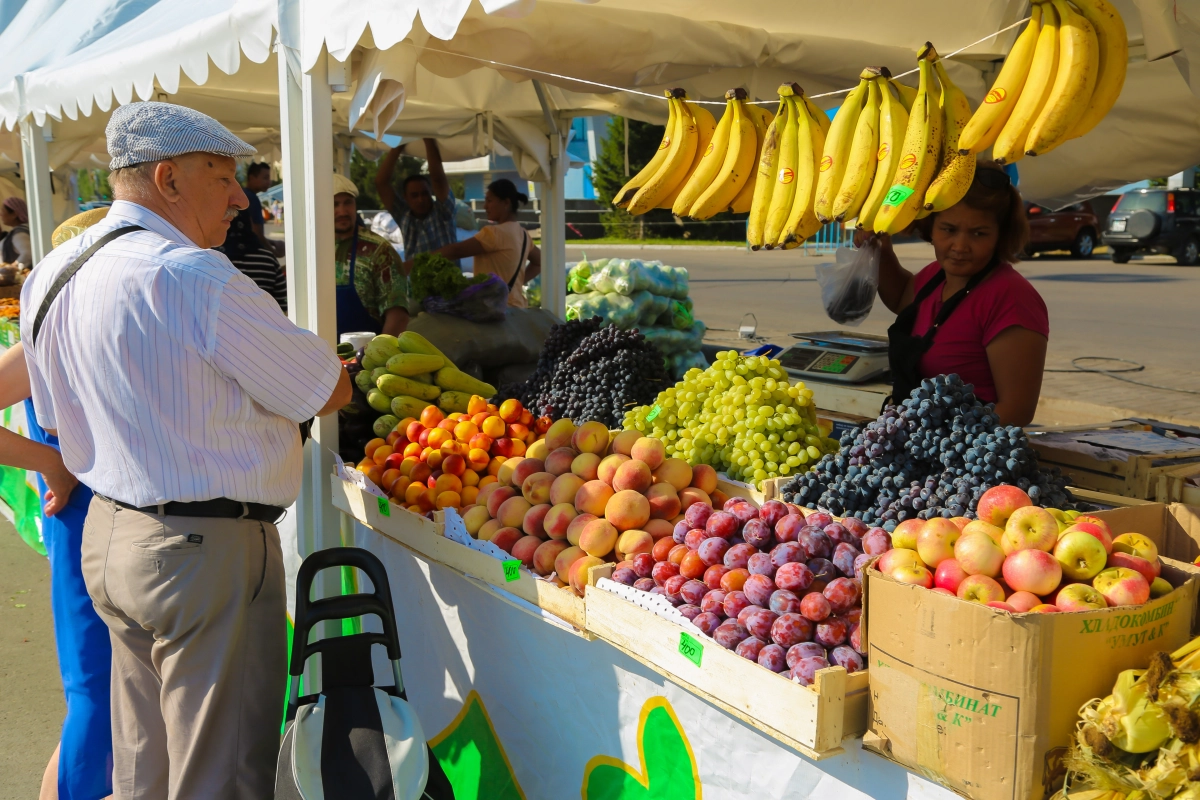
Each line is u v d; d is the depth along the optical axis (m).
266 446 2.20
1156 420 3.50
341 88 2.91
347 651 2.32
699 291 17.44
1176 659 1.35
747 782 1.78
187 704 2.15
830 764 1.63
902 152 2.15
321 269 2.99
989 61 4.39
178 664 2.14
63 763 2.90
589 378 3.36
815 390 4.07
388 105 2.94
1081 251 22.48
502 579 2.32
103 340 2.04
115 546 2.14
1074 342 11.29
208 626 2.13
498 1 2.00
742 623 1.75
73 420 2.22
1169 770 1.24
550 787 2.30
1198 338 11.47
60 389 2.20
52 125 6.13
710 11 3.73
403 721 2.15
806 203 2.38
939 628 1.40
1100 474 2.78
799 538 1.84
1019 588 1.47
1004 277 2.91
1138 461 2.69
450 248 6.57
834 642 1.66
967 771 1.39
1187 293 15.62
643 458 2.42
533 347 4.39
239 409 2.13
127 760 2.35
